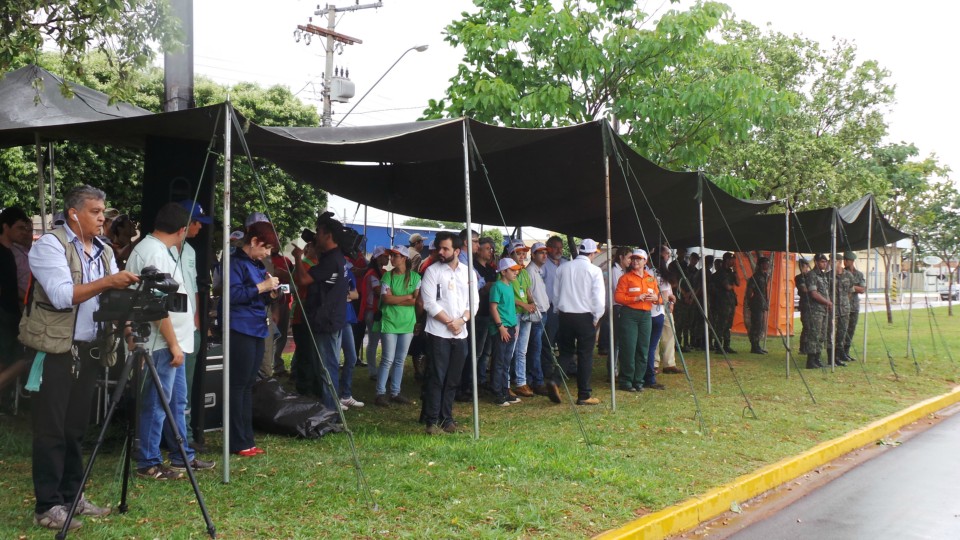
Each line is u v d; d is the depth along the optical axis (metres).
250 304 6.30
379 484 5.55
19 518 4.60
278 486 5.42
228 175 5.51
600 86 13.32
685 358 14.88
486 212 12.55
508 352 9.39
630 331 10.55
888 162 25.47
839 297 14.54
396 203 12.12
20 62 7.94
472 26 12.84
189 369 6.24
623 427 8.06
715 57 13.95
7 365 7.03
